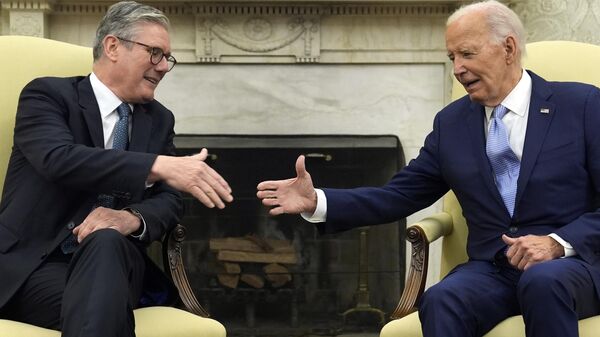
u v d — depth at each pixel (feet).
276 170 11.84
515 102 7.20
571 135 7.03
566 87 7.27
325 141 11.75
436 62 11.75
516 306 6.82
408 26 11.68
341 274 12.05
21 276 6.79
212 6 11.36
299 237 12.03
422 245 7.32
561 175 6.97
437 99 11.83
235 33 11.48
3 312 6.78
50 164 6.81
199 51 11.48
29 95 7.30
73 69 8.07
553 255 6.56
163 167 6.61
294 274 12.00
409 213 7.63
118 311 6.01
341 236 12.04
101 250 6.23
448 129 7.47
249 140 11.69
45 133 7.02
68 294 6.09
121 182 6.64
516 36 7.13
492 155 7.18
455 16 7.15
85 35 11.43
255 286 11.86
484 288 6.72
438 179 7.61
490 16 7.06
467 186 7.23
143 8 7.43
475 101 7.22
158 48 7.36
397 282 12.03
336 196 7.35
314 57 11.57
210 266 11.92
